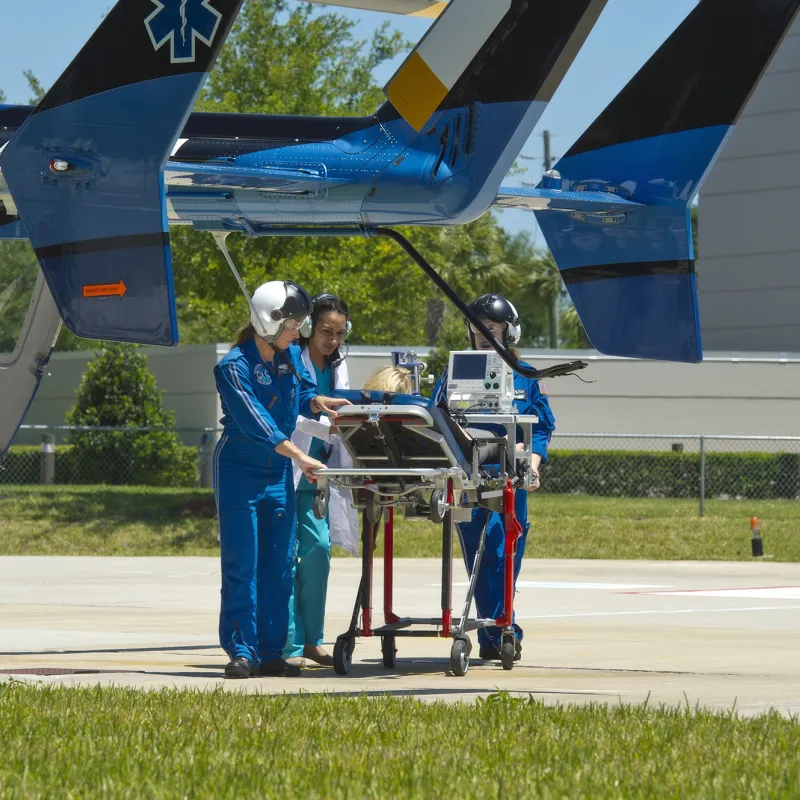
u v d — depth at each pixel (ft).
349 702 63.77
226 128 100.07
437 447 78.89
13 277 107.45
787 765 49.11
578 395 451.12
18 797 43.09
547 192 101.81
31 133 83.82
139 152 81.97
